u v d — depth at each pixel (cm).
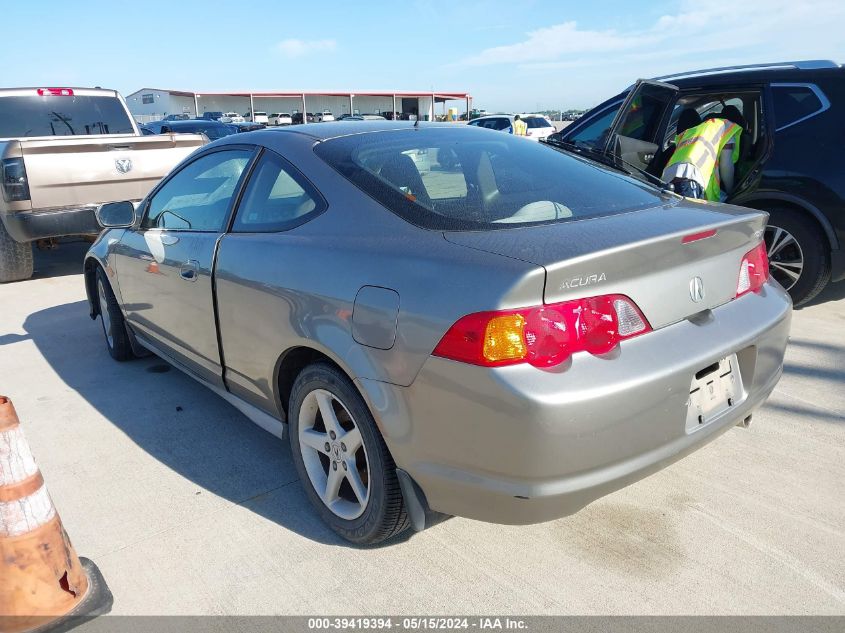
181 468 309
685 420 209
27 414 372
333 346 227
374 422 223
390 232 227
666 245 204
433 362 196
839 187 443
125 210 370
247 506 277
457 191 247
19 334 524
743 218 233
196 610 219
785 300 262
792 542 244
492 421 187
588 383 186
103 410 374
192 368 347
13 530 207
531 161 285
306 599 223
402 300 205
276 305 254
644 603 216
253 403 301
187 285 316
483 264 193
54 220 634
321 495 258
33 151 616
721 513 262
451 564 238
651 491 278
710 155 446
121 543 255
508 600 220
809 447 309
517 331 183
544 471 186
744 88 482
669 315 209
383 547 248
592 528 255
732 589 221
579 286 188
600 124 559
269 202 281
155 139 694
